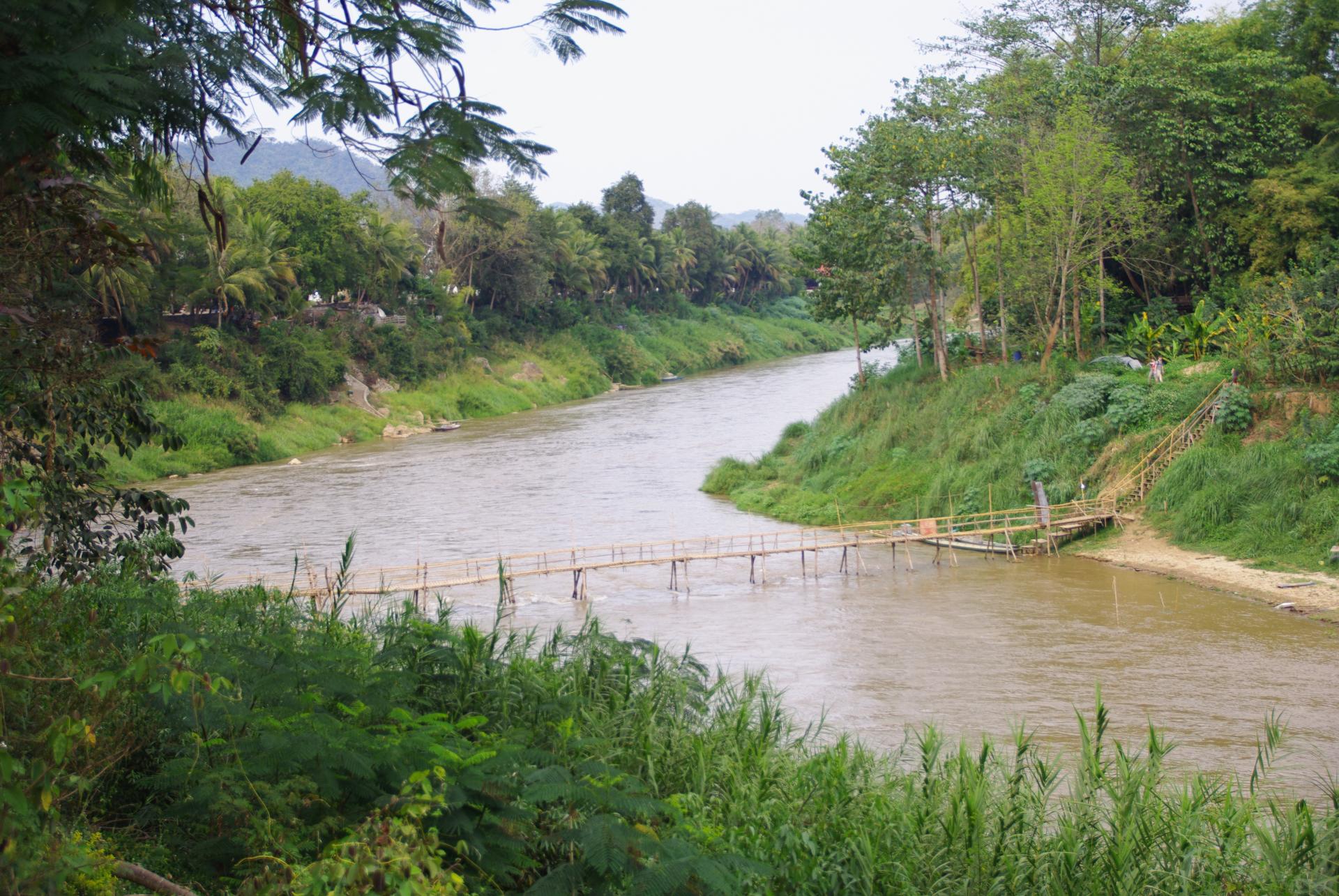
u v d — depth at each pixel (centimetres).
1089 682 1803
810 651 2042
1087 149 3481
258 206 5869
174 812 545
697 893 510
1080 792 823
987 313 4512
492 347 7781
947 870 712
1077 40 4128
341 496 3941
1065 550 2817
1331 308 2888
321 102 601
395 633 844
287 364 5625
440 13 628
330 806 542
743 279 12462
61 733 427
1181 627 2103
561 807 605
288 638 713
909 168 3812
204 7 626
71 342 873
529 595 2553
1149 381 3169
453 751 555
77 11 513
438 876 418
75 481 1053
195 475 4606
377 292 6788
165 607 796
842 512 3394
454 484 4206
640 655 989
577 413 6831
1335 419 2678
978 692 1764
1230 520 2662
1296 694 1702
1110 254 3919
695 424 5869
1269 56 3716
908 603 2403
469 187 634
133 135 679
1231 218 3622
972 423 3488
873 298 4028
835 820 718
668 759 786
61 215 758
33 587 669
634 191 10512
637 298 10425
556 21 617
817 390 7269
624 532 3275
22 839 412
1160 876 735
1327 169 3472
